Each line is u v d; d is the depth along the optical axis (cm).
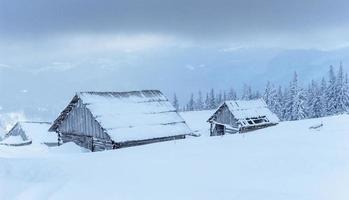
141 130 3756
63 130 4344
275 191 1233
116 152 2347
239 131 5347
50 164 1719
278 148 2092
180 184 1358
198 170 1605
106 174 1541
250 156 1862
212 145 2430
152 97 4316
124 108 4000
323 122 3975
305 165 1594
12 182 1345
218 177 1465
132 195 1217
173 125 3978
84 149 3900
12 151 4166
